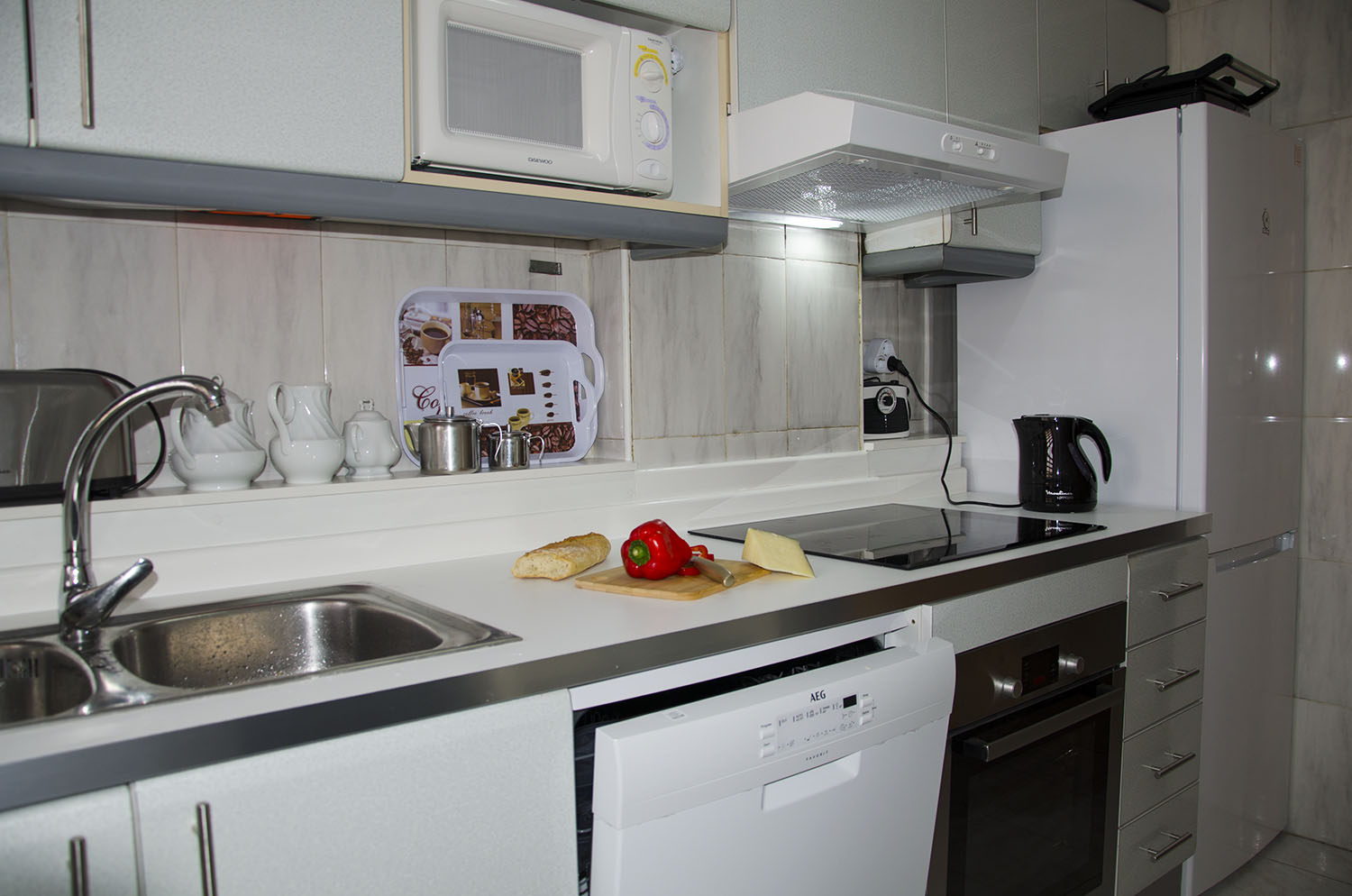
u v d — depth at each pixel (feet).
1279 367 7.30
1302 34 7.85
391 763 2.72
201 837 2.42
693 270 5.97
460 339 5.26
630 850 3.04
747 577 4.32
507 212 4.16
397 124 3.79
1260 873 7.38
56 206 4.04
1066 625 5.12
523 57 4.20
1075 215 7.06
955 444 7.79
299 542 4.36
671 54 4.66
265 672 3.90
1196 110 6.40
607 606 3.82
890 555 4.84
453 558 4.87
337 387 4.84
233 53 3.38
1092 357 7.04
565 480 5.30
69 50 3.07
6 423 3.65
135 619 3.60
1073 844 5.30
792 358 6.61
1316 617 7.88
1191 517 6.23
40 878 2.21
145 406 4.30
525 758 3.01
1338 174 7.69
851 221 6.51
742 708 3.30
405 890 2.77
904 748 3.94
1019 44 6.75
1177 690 6.19
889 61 5.79
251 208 3.58
